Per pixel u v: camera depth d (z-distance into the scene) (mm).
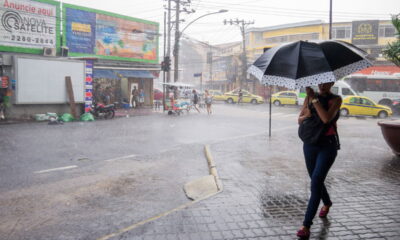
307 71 3406
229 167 7270
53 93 18047
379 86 30484
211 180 6223
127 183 6527
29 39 21203
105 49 26391
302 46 3545
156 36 30750
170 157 9008
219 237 3691
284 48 3617
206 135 13297
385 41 42156
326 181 5977
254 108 31031
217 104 37125
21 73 16703
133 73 27812
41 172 7281
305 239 3623
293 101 33969
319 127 3715
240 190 5512
